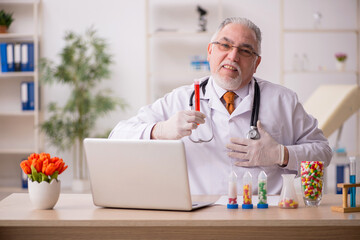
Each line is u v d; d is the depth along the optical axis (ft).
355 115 19.11
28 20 19.47
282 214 5.47
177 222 5.18
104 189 5.92
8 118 19.70
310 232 5.51
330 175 19.01
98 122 19.47
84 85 18.93
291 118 8.18
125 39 19.42
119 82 19.49
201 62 18.74
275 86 8.34
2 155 19.60
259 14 19.13
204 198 6.79
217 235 5.56
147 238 5.60
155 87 19.49
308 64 18.38
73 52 18.16
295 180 7.88
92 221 5.25
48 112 19.39
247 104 7.93
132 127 7.61
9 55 18.65
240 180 7.87
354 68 19.10
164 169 5.60
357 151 18.39
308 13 19.08
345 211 5.58
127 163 5.75
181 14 19.38
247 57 7.70
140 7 19.38
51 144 18.51
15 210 5.87
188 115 6.85
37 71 18.66
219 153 8.00
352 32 19.01
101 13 19.36
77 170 19.30
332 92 13.99
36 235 5.66
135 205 5.83
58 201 6.55
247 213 5.54
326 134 13.12
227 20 7.81
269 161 7.20
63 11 19.30
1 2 19.39
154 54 19.53
